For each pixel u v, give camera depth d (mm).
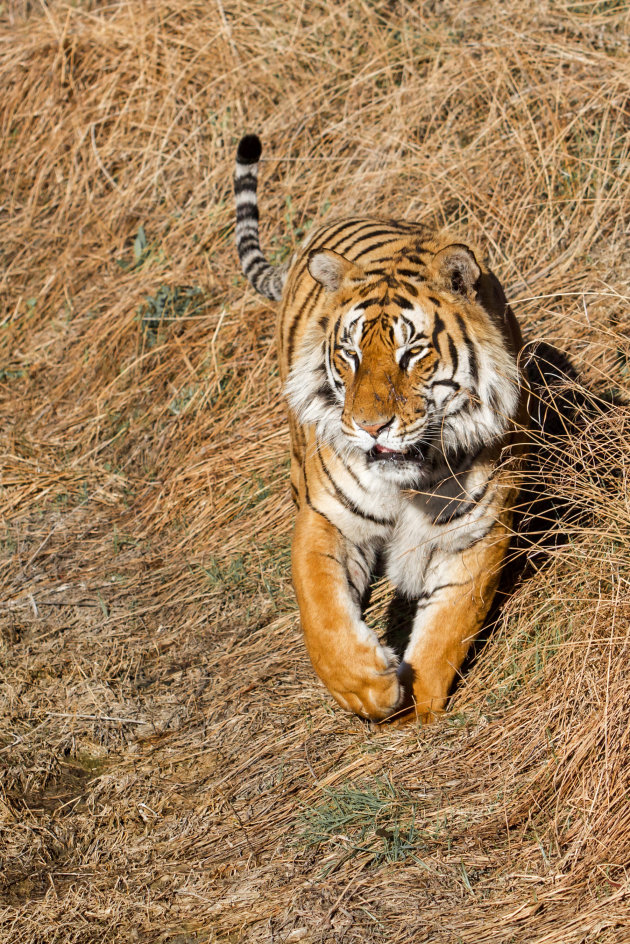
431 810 6184
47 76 15430
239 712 7676
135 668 8453
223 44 14969
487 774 6328
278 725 7426
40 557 9930
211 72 14773
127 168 14312
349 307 6719
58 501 10688
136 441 11188
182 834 6672
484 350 6668
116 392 11711
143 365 11773
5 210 14758
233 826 6621
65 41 15711
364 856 5977
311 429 7223
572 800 5781
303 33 14867
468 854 5801
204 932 5820
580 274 10352
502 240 11219
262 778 6973
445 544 6980
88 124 14844
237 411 10859
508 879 5570
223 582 9141
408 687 6969
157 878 6328
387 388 6316
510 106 12555
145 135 14625
